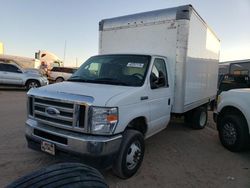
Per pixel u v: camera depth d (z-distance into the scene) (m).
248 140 6.04
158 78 5.45
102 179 2.82
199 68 7.47
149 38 6.49
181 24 6.01
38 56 35.88
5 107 11.06
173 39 6.13
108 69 5.32
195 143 6.84
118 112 4.05
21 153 5.33
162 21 6.28
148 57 5.33
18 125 7.73
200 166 5.25
